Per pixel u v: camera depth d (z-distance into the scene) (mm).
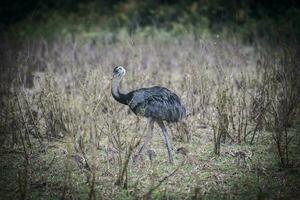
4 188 9711
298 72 15039
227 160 11148
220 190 9578
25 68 18000
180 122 12453
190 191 9508
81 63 20297
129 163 10922
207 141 12477
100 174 10367
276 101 13320
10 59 18547
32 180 10016
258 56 20891
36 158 11414
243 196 9312
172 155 10984
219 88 14047
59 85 16203
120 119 13141
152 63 20484
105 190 9594
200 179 10094
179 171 10500
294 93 13516
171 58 22266
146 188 9688
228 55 18906
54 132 12766
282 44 18203
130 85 15789
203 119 13789
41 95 13391
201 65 16141
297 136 12664
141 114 10984
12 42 23531
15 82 15375
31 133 13086
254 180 10031
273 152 11586
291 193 9391
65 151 11648
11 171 10609
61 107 12883
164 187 9719
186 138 12484
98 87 14102
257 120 12906
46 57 21516
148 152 11344
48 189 9656
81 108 12273
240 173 10414
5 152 11766
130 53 20516
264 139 12461
